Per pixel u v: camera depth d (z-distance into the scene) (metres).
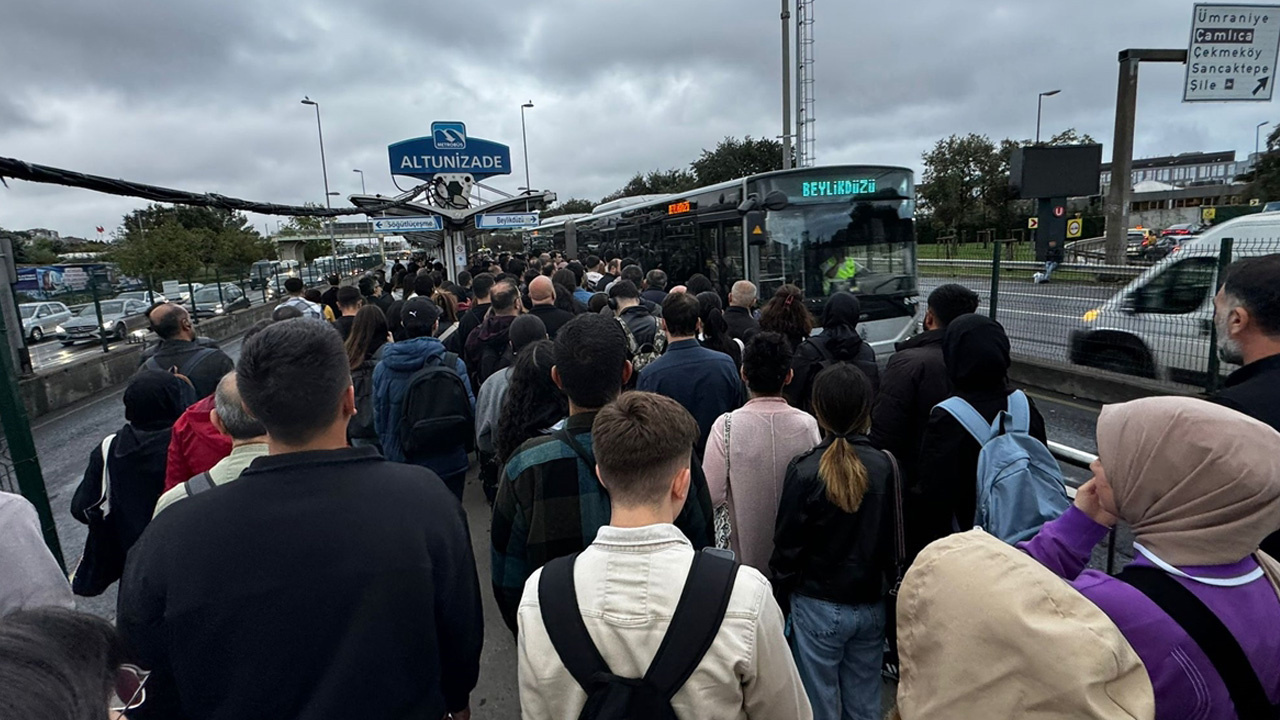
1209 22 17.03
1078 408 7.78
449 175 13.95
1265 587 1.16
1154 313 7.31
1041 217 22.45
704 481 2.34
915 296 8.68
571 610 1.31
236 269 25.20
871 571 2.31
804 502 2.33
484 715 3.14
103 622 0.84
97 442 9.12
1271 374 1.92
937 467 2.51
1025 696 0.97
